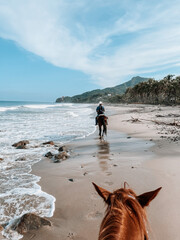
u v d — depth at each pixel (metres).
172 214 3.87
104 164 7.54
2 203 4.71
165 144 10.52
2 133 16.39
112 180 5.88
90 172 6.71
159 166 6.83
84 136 15.02
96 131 17.48
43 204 4.63
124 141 12.25
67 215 4.10
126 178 5.96
